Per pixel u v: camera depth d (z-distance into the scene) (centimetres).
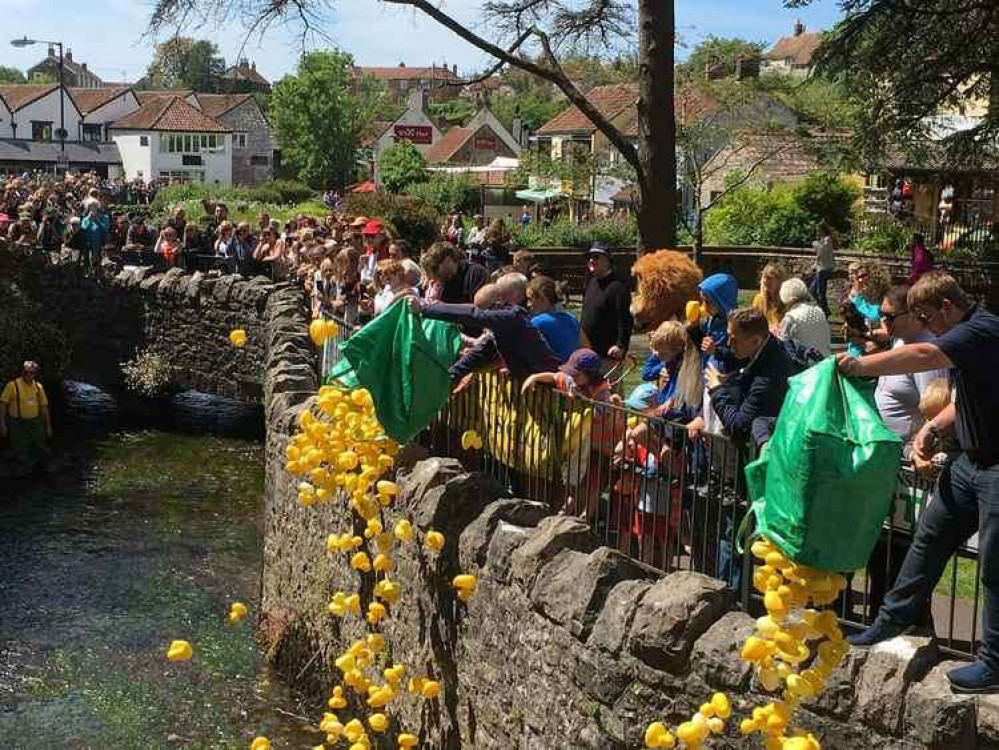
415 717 828
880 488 501
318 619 1026
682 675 574
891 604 546
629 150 1401
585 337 1031
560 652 649
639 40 1395
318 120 8731
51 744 972
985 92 2152
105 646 1174
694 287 808
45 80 14525
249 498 1769
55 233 2595
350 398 815
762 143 2927
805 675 502
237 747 959
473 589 742
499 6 1516
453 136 8531
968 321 513
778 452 512
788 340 685
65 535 1564
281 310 1725
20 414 1919
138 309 2312
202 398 2447
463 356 809
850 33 2034
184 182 8094
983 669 491
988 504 499
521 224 3928
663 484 688
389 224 2856
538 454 781
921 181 3155
